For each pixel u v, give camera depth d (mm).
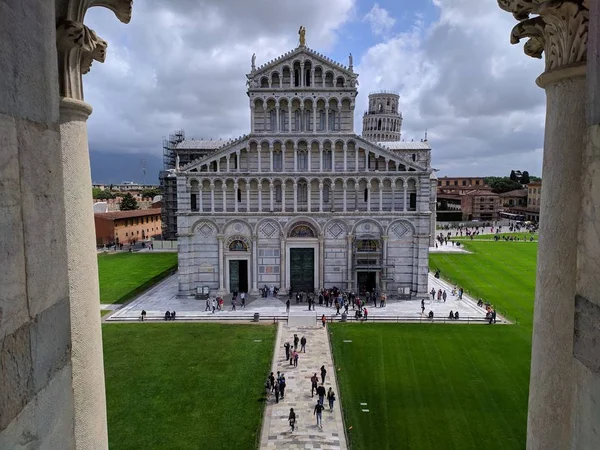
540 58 9633
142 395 34094
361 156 64625
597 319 5398
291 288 65000
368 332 50031
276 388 33656
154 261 99250
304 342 44625
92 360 9016
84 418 8805
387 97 168875
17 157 5234
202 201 65125
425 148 116875
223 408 32250
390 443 27562
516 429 28984
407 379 36812
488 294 67875
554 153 7922
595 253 5453
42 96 5863
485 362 40438
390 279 65438
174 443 27594
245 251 65938
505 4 8938
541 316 8242
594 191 5496
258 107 64062
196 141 117625
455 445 27281
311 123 64438
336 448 27516
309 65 63375
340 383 36156
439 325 52750
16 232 5203
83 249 8773
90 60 9492
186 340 47469
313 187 65125
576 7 7293
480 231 163000
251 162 64750
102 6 9695
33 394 5562
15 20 5199
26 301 5410
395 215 64188
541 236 8344
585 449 5641
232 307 60062
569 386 7812
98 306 9461
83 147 8914
